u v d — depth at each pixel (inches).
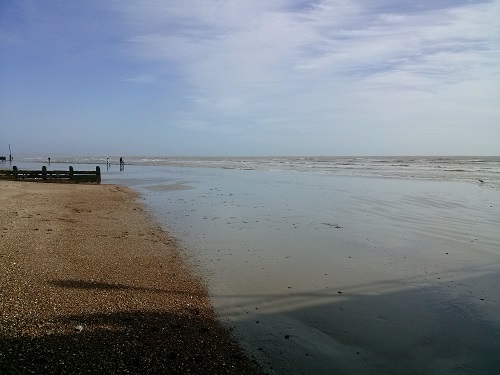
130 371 144.0
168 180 1184.2
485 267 294.0
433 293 242.7
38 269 257.3
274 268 291.9
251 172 1610.5
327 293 242.7
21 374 135.5
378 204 613.9
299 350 172.6
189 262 303.7
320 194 758.5
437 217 495.8
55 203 598.2
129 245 347.6
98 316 189.9
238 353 166.9
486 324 199.9
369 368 159.5
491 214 512.1
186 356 159.6
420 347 177.0
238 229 430.9
